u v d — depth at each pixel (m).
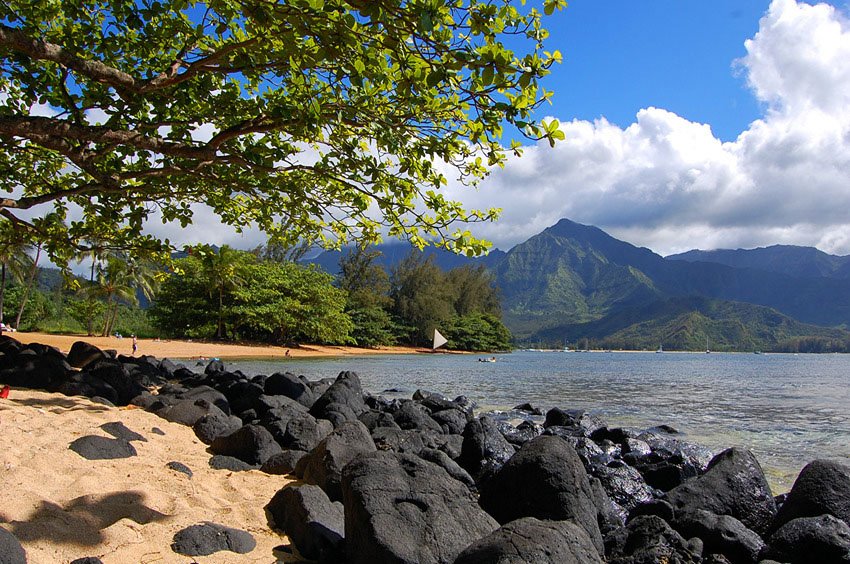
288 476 6.18
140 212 8.88
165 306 54.09
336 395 10.73
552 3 4.63
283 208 9.00
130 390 9.71
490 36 4.54
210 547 3.93
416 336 86.62
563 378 34.41
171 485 5.07
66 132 6.05
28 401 7.43
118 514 4.18
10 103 8.65
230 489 5.37
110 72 5.83
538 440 5.47
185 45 7.14
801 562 4.65
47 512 3.91
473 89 4.90
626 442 10.08
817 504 5.37
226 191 9.34
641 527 4.96
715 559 4.61
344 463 5.62
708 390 27.03
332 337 60.50
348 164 7.04
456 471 5.82
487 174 6.97
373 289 80.94
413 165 6.71
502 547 3.32
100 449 5.48
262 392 10.98
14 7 7.88
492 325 102.06
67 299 67.25
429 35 4.32
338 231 9.31
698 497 5.91
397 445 7.95
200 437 7.50
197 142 7.25
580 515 4.92
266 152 7.00
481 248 7.05
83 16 7.39
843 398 23.20
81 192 7.71
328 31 4.39
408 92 4.97
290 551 4.22
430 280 89.06
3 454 4.84
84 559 3.39
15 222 9.84
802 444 12.17
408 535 3.91
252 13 4.47
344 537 4.39
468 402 17.17
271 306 52.59
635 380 34.12
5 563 3.03
